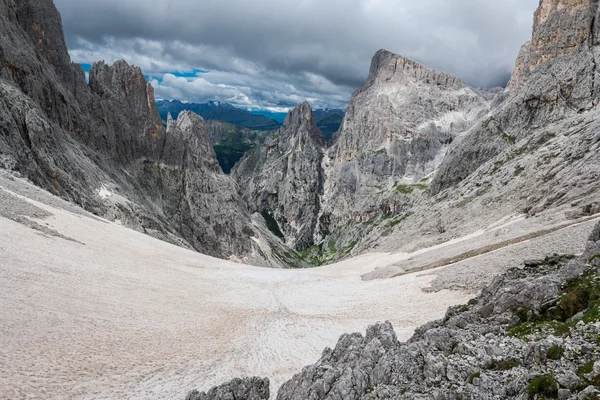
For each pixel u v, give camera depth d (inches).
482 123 7544.3
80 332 1283.2
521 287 910.4
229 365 1323.8
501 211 3826.3
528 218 2992.1
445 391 613.0
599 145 3380.9
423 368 728.3
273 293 2652.6
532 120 6569.9
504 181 4439.0
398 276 2746.1
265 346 1569.9
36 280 1676.9
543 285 857.5
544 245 1891.0
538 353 617.9
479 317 915.4
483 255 2273.6
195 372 1210.6
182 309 1957.4
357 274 3383.4
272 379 1233.4
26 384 876.0
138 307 1790.1
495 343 710.5
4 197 2783.0
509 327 803.4
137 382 1053.2
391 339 918.4
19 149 4042.8
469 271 2079.2
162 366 1203.2
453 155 7839.6
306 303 2383.1
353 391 756.6
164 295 2144.4
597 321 650.8
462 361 678.5
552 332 692.1
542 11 6825.8
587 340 611.5
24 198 3034.0
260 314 2074.3
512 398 559.8
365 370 822.5
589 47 6269.7
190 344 1466.5
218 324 1806.1
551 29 6609.3
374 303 2149.4
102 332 1344.7
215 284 2773.1
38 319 1267.2
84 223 3257.9
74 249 2466.8
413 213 6510.8
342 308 2185.0
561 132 4768.7
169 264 3090.6
